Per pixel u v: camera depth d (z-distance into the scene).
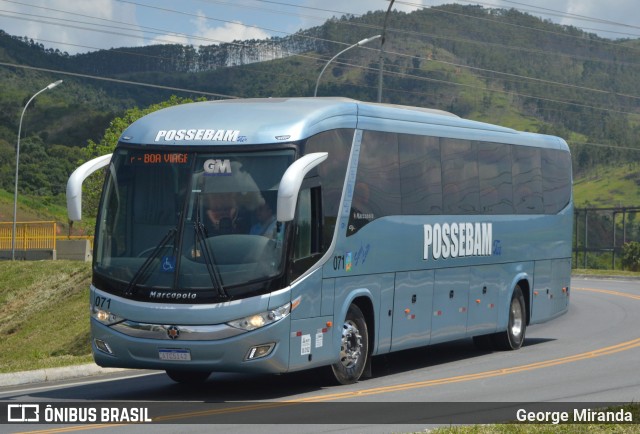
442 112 18.92
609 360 18.45
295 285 13.93
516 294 20.92
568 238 23.31
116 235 14.17
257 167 13.98
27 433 11.16
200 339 13.52
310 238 14.39
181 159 14.12
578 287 44.97
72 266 45.97
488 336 20.69
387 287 16.36
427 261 17.53
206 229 13.79
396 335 16.64
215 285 13.55
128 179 14.31
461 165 18.80
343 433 10.96
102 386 15.94
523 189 21.19
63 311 40.00
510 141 20.75
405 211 16.89
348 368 15.45
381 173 16.27
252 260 13.63
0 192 103.19
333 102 15.46
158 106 64.00
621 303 34.91
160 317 13.65
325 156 14.09
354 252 15.41
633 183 174.38
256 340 13.55
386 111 16.64
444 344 22.20
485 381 15.71
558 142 23.08
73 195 14.33
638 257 65.75
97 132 176.75
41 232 57.22
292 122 14.34
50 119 178.50
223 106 15.04
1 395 14.92
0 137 158.75
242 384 15.92
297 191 13.40
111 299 13.95
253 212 13.80
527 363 18.27
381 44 38.31
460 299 18.66
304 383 15.84
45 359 19.42
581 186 180.62
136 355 13.84
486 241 19.58
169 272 13.74
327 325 14.73
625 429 10.92
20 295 43.34
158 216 13.98
